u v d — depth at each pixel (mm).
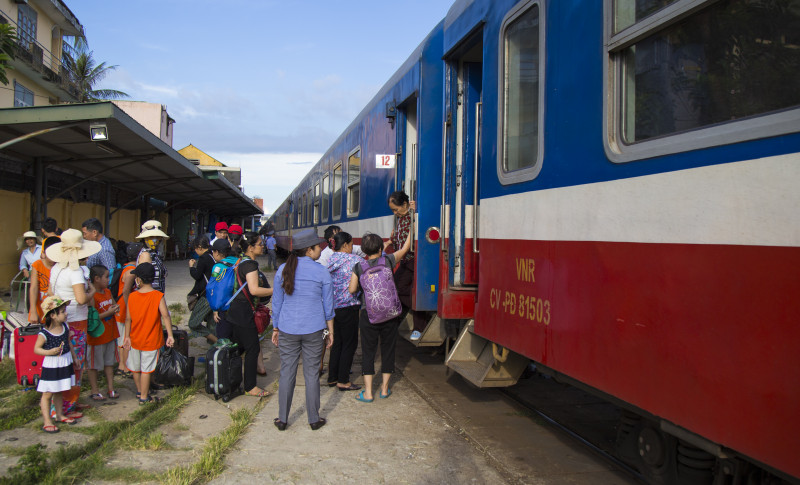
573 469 3811
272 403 5289
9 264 12352
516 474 3719
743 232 2018
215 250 5852
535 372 6352
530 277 3518
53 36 22250
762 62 2059
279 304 4605
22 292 11922
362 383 6152
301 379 6352
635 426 3414
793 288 1822
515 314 3699
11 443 4059
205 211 35812
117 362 6172
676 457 2967
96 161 12203
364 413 5027
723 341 2080
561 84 3223
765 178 1946
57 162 12297
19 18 18609
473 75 5203
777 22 2010
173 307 10570
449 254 4906
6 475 3443
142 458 3863
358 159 9320
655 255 2447
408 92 6262
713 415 2111
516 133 3799
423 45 5605
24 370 4402
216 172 16484
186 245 30125
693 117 2334
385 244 7086
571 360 3039
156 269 6062
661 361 2385
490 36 4160
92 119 8125
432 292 5398
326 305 4625
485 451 4098
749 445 1957
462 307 4840
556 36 3285
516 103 3803
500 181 3961
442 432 4531
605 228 2793
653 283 2451
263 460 3891
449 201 5008
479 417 4934
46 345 4227
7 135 9586
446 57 5070
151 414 4770
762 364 1918
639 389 2510
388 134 7277
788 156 1872
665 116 2475
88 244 4836
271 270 21922
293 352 4574
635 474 3643
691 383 2219
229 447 4102
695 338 2211
